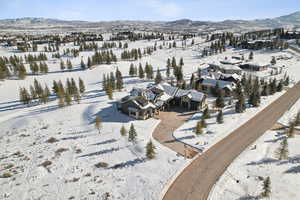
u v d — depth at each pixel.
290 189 27.77
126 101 54.19
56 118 54.78
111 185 29.94
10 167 34.72
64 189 29.47
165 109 58.44
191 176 31.25
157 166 33.75
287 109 54.62
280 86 68.44
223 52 161.25
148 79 97.50
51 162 35.56
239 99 53.12
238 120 49.34
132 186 29.64
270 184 28.77
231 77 74.62
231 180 30.20
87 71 118.44
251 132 43.66
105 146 40.03
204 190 28.56
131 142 41.03
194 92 59.19
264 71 100.00
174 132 44.91
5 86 90.81
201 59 145.38
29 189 29.69
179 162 34.56
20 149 40.34
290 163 32.97
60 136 44.72
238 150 37.50
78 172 32.91
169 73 104.06
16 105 69.00
